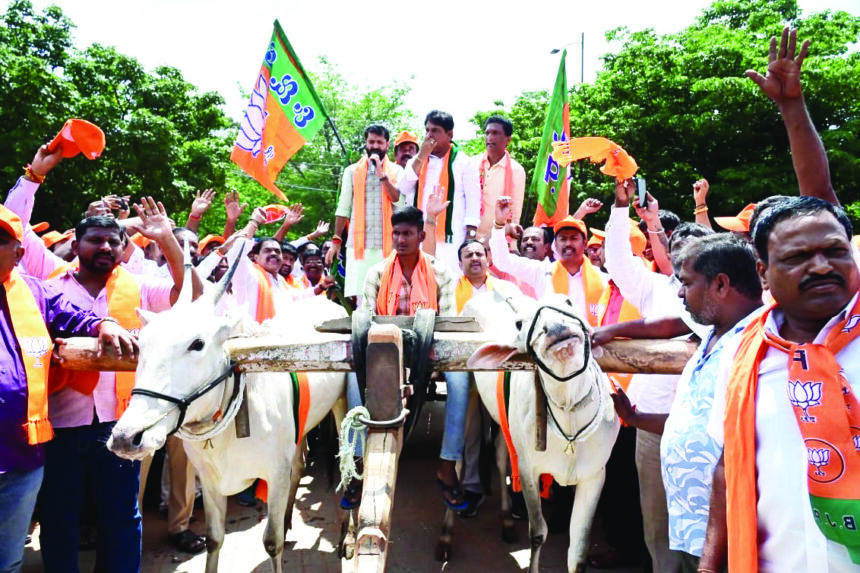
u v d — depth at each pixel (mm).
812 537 1565
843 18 14695
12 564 2676
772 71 2369
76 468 3135
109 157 15438
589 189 13602
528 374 3385
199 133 18922
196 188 17578
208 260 3717
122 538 3195
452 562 4078
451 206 5574
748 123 13211
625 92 14961
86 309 3377
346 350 2725
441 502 4977
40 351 2703
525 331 2598
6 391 2574
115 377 3195
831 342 1571
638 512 3982
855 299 1592
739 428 1701
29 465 2643
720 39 13773
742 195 13078
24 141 13891
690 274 2211
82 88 16531
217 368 2703
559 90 6258
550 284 4516
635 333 2713
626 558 4055
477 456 4652
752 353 1727
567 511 4559
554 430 3115
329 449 5289
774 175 12883
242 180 24188
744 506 1669
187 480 4277
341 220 6180
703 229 3287
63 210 16188
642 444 3236
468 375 4070
